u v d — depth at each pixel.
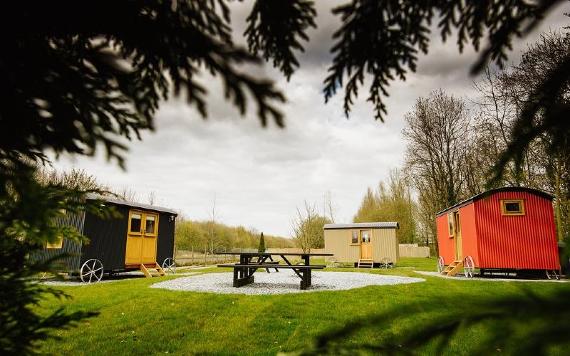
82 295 7.72
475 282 9.70
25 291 1.52
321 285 10.03
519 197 11.62
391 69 1.35
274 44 1.42
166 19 1.28
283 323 5.57
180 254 28.27
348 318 5.74
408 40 1.28
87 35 1.35
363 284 10.25
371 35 1.24
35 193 0.94
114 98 1.57
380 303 6.77
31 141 1.59
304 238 31.78
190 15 1.35
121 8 1.24
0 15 1.17
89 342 4.67
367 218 36.66
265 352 4.40
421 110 24.95
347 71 1.32
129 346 4.59
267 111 1.23
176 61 1.37
